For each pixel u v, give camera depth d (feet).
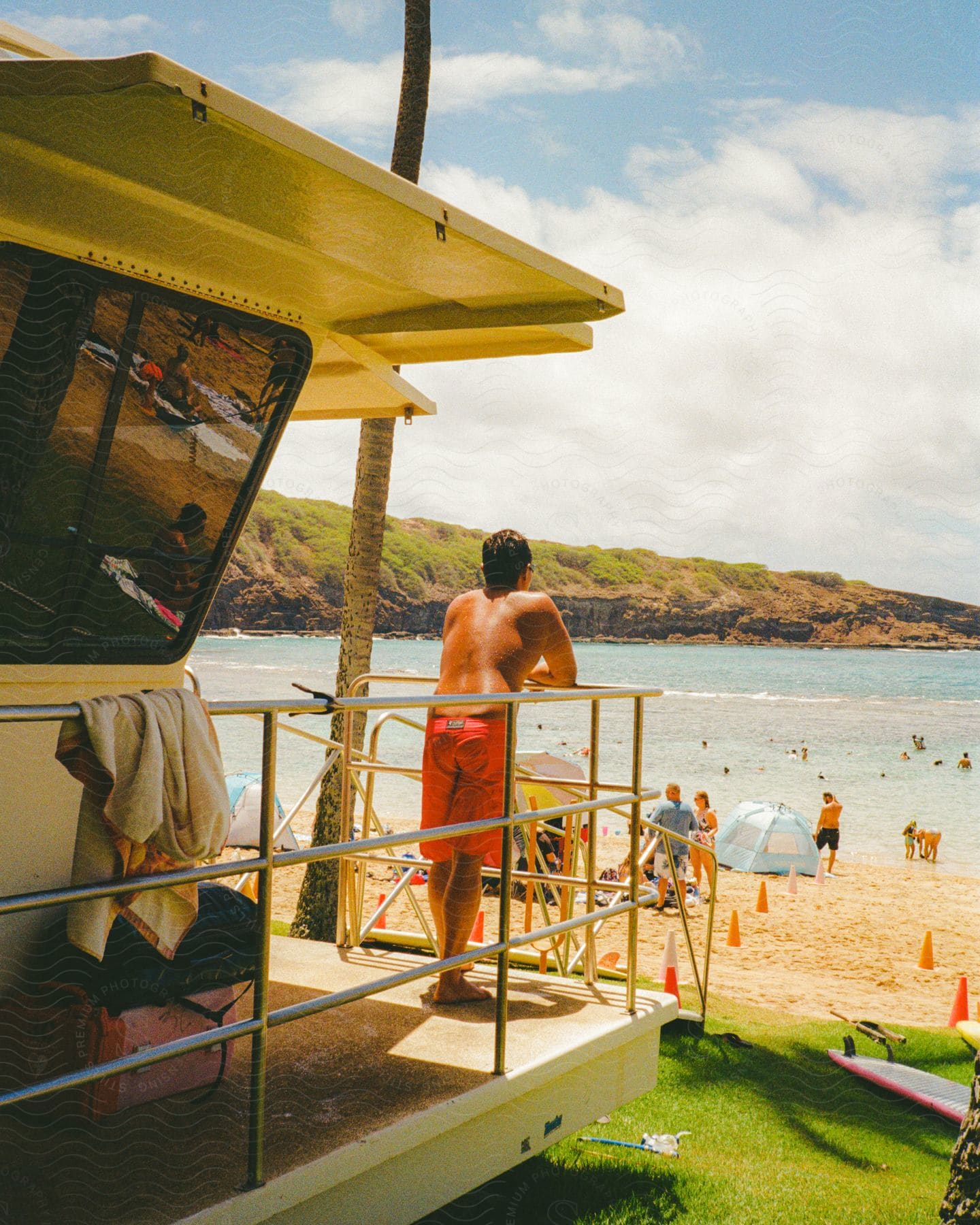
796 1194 16.30
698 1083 21.86
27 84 7.09
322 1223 9.39
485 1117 11.30
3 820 9.61
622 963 33.37
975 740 164.14
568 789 16.05
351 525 29.50
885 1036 26.12
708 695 248.11
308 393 15.62
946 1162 18.43
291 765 84.53
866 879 61.46
